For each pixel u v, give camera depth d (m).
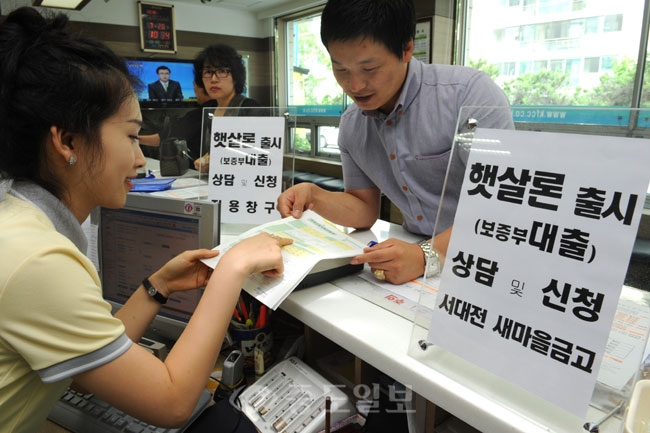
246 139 1.35
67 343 0.52
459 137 0.62
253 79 6.30
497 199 0.53
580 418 0.45
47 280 0.51
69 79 0.54
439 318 0.58
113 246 1.07
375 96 1.00
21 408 0.59
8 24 0.54
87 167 0.59
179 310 0.98
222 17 5.89
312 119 5.42
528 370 0.49
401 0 0.88
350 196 1.30
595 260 0.45
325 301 0.77
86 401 0.84
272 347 0.99
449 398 0.54
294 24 5.93
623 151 0.44
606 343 0.44
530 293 0.49
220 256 0.83
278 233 0.95
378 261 0.83
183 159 2.31
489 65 3.66
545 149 0.50
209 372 0.64
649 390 0.48
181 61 5.56
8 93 0.53
